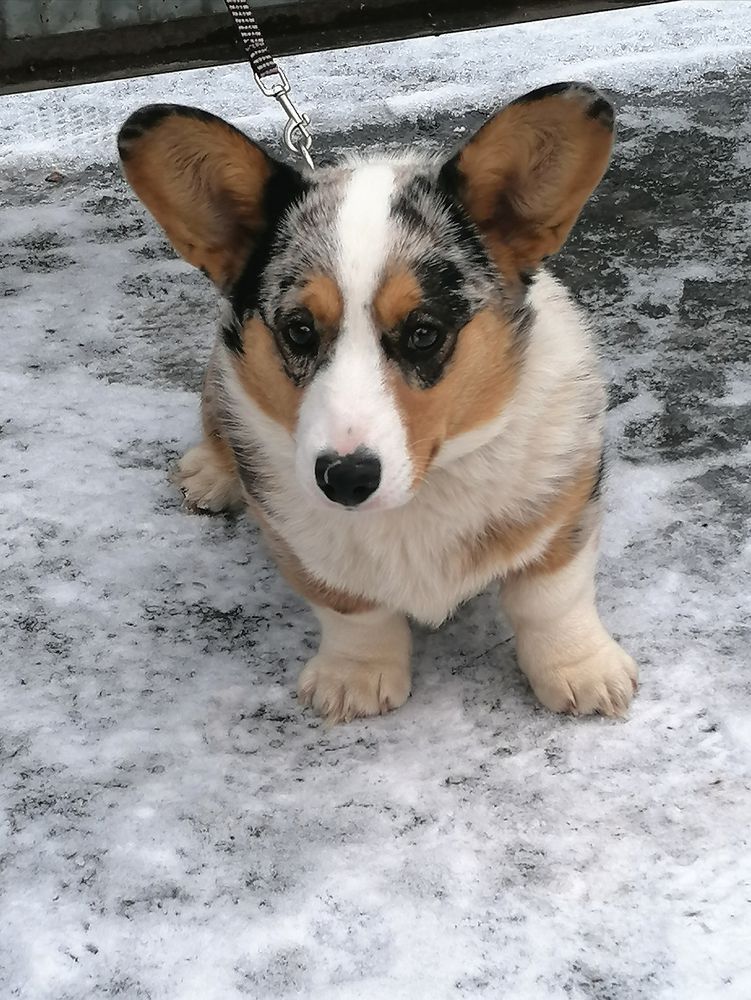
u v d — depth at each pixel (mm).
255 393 963
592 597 1054
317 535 999
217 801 1019
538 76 1805
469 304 919
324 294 899
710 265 1432
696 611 1104
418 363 906
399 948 933
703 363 1320
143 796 1023
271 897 963
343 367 892
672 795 995
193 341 1399
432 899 955
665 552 1149
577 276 1428
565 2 1729
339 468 871
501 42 1915
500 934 935
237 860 984
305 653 1117
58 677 1105
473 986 913
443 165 933
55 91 1852
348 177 951
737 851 962
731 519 1172
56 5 1613
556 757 1024
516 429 966
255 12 1665
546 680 1051
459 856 975
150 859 987
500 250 943
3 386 1351
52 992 926
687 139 1625
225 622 1144
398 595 1019
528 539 998
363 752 1043
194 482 1229
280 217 942
